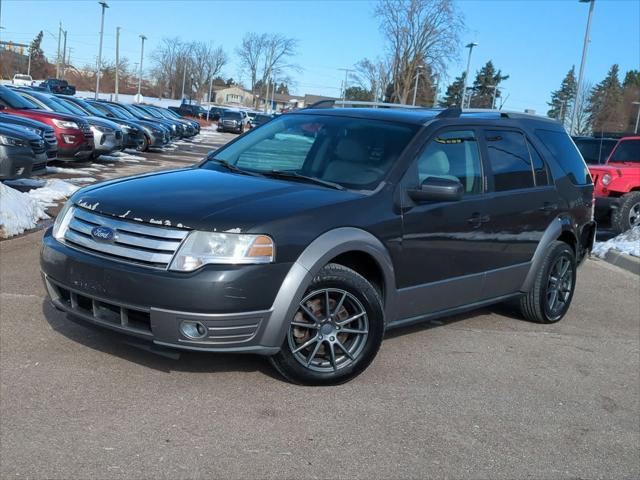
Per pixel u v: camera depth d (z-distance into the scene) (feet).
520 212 18.29
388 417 12.73
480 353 17.13
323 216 13.23
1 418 11.37
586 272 30.45
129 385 13.01
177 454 10.66
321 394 13.43
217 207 12.70
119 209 12.81
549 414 13.78
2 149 32.83
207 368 14.14
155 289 11.90
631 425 13.67
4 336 14.98
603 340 19.65
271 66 283.59
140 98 194.29
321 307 13.48
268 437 11.47
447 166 16.28
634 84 263.70
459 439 12.17
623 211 39.04
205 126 200.44
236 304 12.05
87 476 9.84
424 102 177.58
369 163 15.28
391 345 17.02
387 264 14.37
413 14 165.99
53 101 55.88
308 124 17.12
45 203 33.58
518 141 19.19
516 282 19.04
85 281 12.62
